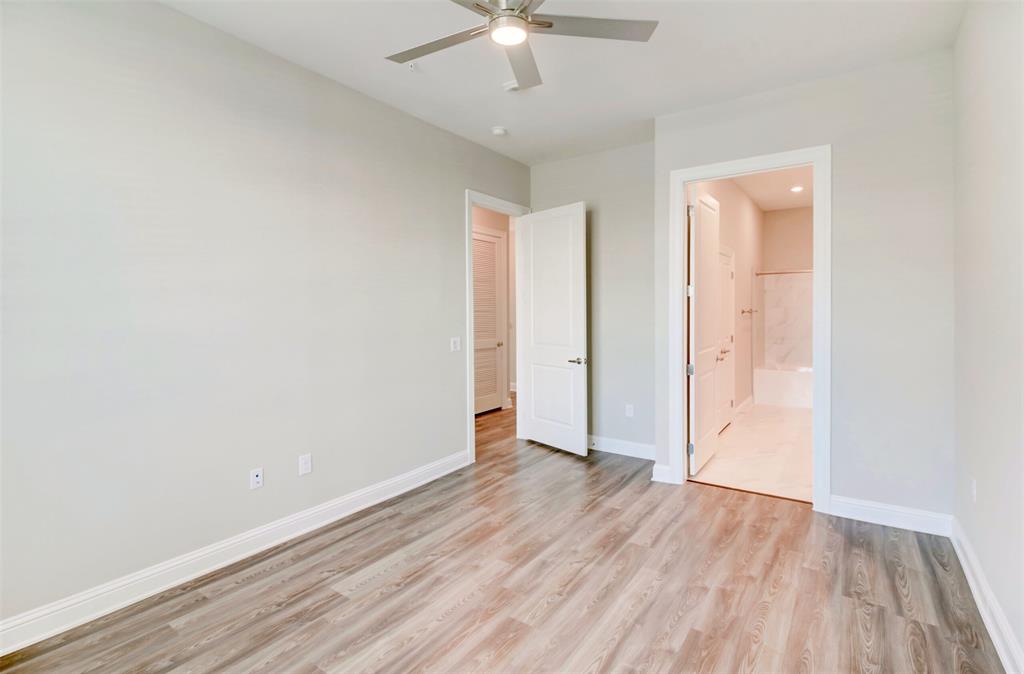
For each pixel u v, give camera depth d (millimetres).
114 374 2080
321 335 2893
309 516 2846
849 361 2861
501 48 2547
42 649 1844
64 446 1953
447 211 3805
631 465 3986
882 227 2746
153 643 1875
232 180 2463
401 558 2512
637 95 3117
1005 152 1735
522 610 2059
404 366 3447
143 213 2154
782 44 2506
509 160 4480
